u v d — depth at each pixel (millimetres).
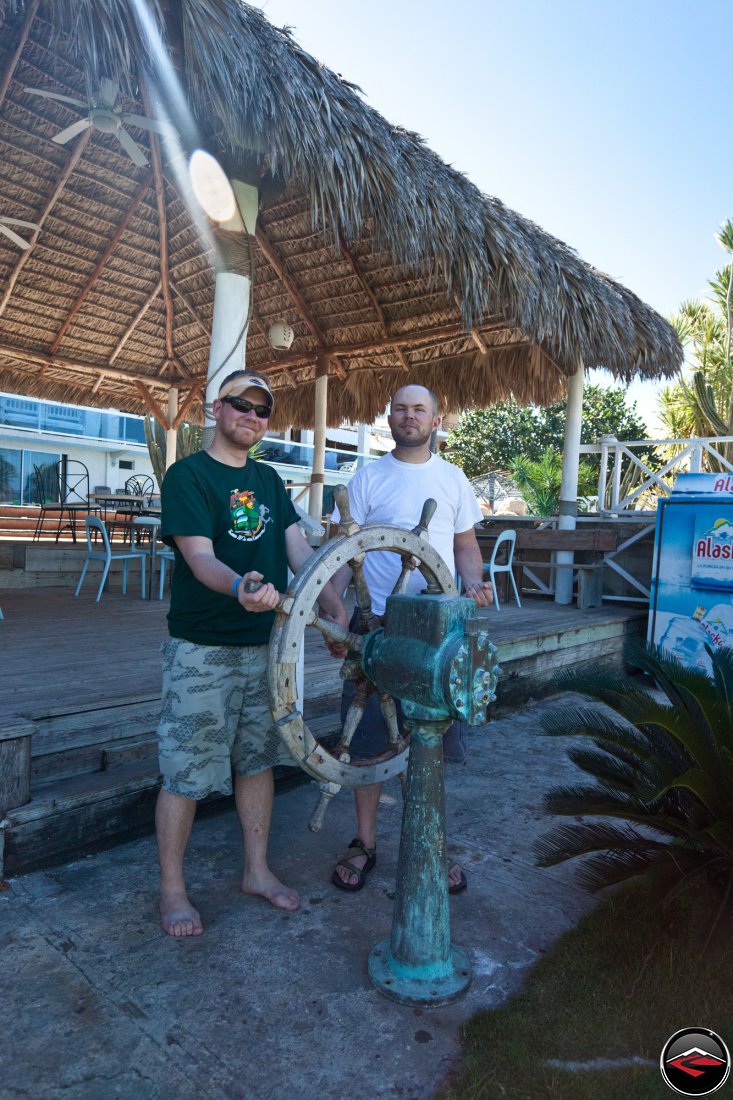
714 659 2475
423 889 1956
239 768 2369
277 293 7324
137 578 8164
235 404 2199
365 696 2189
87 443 16109
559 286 5406
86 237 6562
